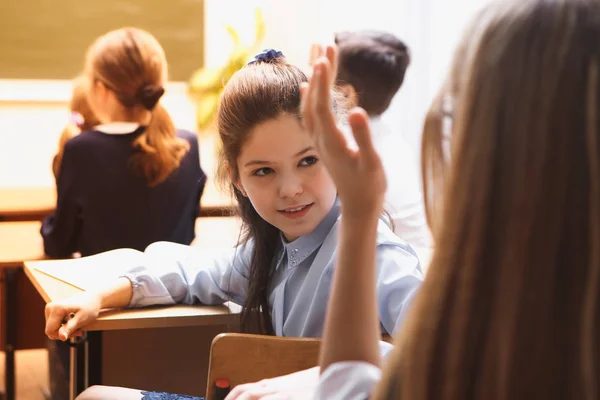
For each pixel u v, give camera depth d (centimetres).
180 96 454
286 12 474
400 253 134
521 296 53
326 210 138
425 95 421
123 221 249
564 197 53
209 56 462
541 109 54
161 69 250
